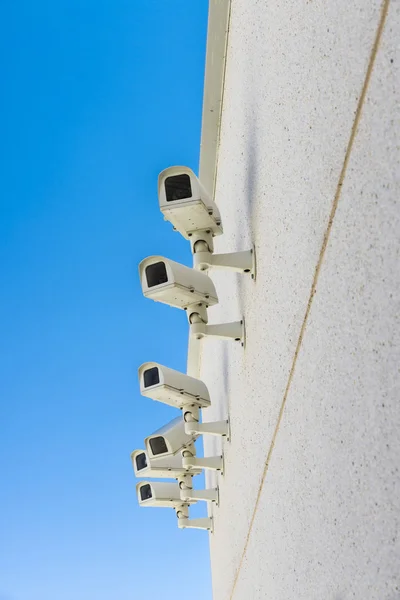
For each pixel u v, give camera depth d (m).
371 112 1.35
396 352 1.24
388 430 1.28
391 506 1.27
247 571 3.50
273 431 2.53
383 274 1.30
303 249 1.98
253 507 3.15
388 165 1.27
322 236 1.74
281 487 2.37
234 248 3.96
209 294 3.27
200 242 3.12
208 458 4.76
